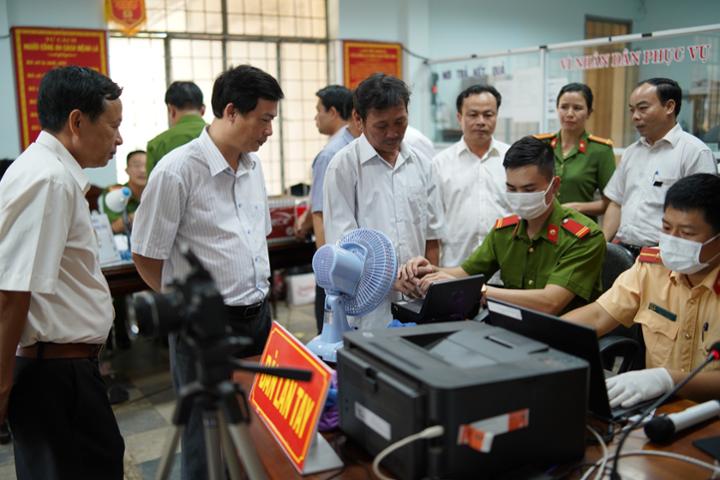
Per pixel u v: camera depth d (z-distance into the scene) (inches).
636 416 50.3
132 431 112.0
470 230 110.3
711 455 44.1
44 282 57.4
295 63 215.0
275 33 209.6
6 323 57.2
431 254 93.5
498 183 109.1
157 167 70.1
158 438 109.1
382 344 45.4
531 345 45.4
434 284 59.7
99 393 66.4
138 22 180.1
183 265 73.0
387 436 41.7
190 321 35.6
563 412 41.7
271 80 70.1
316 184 113.3
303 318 178.1
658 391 53.2
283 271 195.0
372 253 60.8
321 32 218.2
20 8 163.2
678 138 111.3
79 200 62.2
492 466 39.8
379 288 59.5
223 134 71.8
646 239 113.8
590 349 45.3
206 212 72.2
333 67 218.4
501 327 52.4
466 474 38.8
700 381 54.8
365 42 218.1
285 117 215.8
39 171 58.1
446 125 223.6
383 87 76.4
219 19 198.5
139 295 37.7
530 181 71.1
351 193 83.9
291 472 45.4
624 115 163.5
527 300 71.5
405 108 77.6
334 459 45.9
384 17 222.4
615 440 47.2
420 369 40.2
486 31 247.9
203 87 199.8
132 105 187.0
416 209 87.4
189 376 43.5
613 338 73.8
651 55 151.3
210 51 199.0
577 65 168.4
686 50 143.6
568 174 132.3
